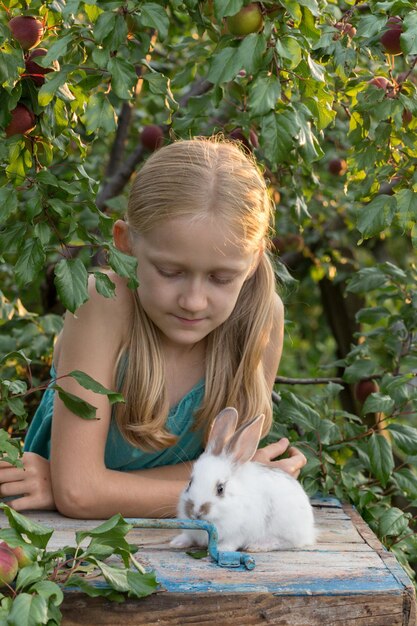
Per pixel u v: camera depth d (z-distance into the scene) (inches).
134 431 103.4
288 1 93.7
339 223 203.2
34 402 161.0
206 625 73.7
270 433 124.9
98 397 99.5
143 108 210.4
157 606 73.4
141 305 101.5
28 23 101.5
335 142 177.5
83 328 101.0
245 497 85.7
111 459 107.5
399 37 100.5
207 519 83.8
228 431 92.0
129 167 175.0
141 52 109.7
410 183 111.0
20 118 102.1
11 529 73.2
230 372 107.3
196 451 110.3
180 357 106.1
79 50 114.3
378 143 113.0
